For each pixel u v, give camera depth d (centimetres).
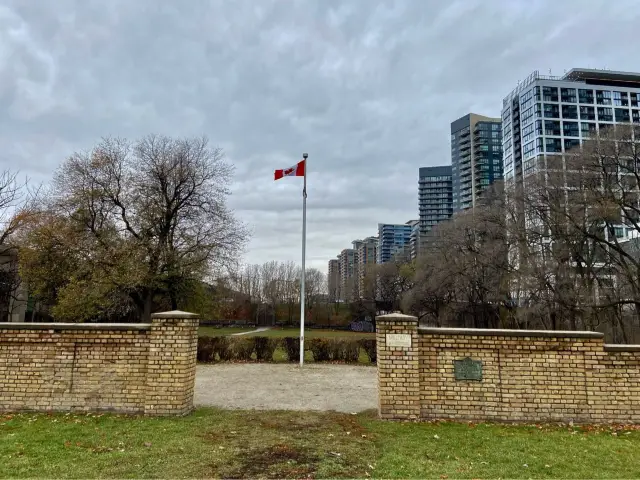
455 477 465
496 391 739
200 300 2848
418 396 735
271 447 563
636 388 730
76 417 721
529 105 8775
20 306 3419
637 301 2470
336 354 1783
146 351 768
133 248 2497
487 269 3488
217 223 2828
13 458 505
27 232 2661
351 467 493
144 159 2714
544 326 3059
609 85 8894
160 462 499
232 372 1423
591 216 2606
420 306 4822
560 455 546
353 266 10719
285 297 7538
